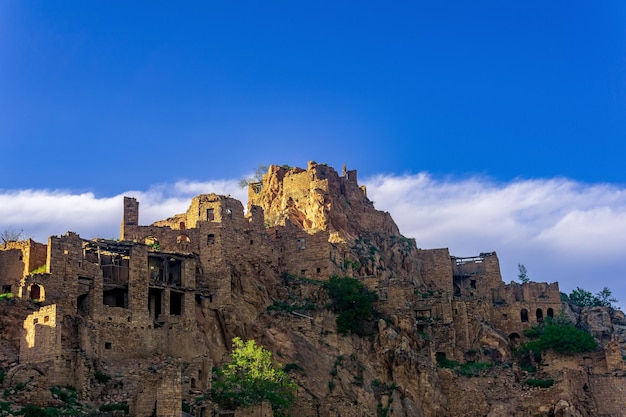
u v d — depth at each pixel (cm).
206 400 11350
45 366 10994
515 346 16388
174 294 13588
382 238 17712
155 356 12675
